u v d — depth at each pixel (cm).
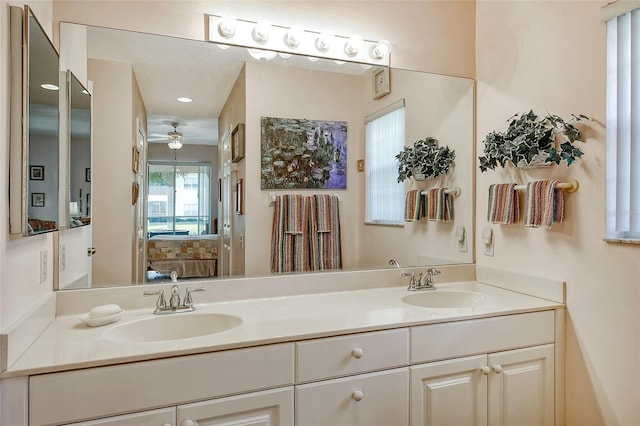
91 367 111
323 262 208
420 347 152
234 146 195
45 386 107
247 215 197
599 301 158
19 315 117
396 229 220
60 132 159
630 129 148
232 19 184
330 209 211
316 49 201
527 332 169
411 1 218
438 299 203
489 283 216
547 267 182
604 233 156
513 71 200
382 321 149
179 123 186
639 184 145
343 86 211
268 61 198
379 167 218
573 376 171
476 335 161
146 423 116
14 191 110
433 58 222
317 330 138
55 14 159
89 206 167
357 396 140
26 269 123
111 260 171
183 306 168
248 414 128
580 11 165
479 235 224
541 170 183
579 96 166
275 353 131
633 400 146
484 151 203
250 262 197
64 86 161
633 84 147
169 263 183
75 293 161
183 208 187
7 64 109
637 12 145
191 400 121
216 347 124
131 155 175
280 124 202
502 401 165
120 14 170
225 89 192
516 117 196
